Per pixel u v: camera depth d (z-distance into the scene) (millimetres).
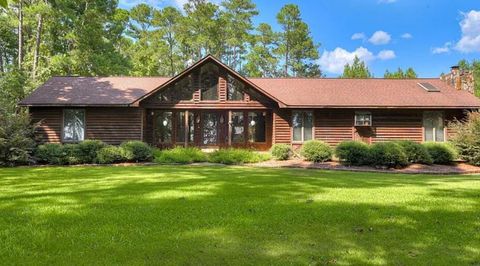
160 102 21031
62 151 17625
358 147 17016
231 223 5727
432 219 5984
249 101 21172
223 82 21188
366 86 23516
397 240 4969
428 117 21391
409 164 17094
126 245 4707
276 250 4562
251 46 56719
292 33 53688
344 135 21375
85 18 29828
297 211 6496
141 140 20906
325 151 18062
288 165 17156
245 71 55719
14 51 36188
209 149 21594
